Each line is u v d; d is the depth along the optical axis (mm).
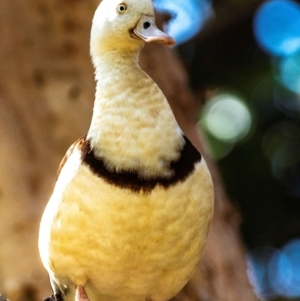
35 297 10234
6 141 10766
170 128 6984
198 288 10469
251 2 14406
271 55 14367
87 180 6793
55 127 11031
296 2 14852
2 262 10422
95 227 6777
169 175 6828
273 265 14570
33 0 11648
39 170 10734
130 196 6719
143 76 7133
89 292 7391
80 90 11258
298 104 13891
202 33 14570
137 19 7254
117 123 6902
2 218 10492
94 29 7449
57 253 7051
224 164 13797
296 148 13844
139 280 7203
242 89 14148
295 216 14203
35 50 11391
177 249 7043
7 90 11094
